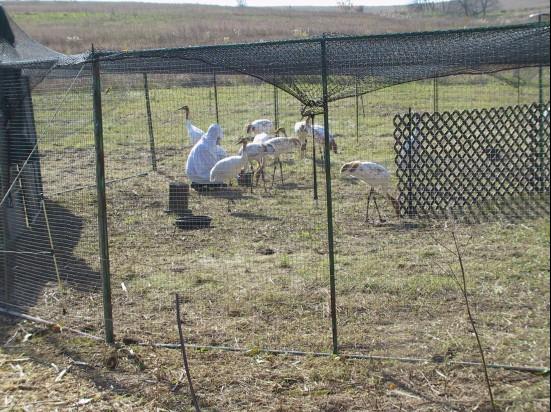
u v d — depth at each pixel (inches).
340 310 238.7
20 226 330.6
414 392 180.2
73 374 200.2
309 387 185.5
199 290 266.7
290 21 1619.1
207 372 196.5
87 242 339.6
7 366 207.0
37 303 257.4
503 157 398.9
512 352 198.8
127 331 228.5
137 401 183.3
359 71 194.2
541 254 293.7
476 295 246.7
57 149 611.5
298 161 549.3
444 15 1408.7
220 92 633.6
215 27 1573.6
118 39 1444.4
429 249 310.0
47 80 318.0
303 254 311.0
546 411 165.8
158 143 629.0
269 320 233.8
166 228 364.8
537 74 425.4
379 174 358.0
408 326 222.8
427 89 676.1
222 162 423.5
